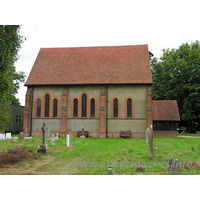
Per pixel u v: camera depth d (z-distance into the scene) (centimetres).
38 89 3206
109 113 3027
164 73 4478
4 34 1293
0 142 2248
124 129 2970
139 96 3003
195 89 3916
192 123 4731
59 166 1234
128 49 3478
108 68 3228
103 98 2981
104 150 1748
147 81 2953
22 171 1125
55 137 2478
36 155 1465
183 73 4172
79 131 3019
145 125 2944
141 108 2978
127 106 3020
